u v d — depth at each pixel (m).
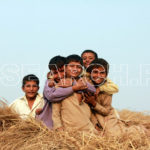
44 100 5.48
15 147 4.57
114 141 4.65
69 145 4.42
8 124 5.39
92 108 5.67
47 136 4.75
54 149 4.38
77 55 5.58
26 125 5.12
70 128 4.97
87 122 5.28
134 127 5.47
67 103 5.30
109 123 5.68
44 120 5.47
